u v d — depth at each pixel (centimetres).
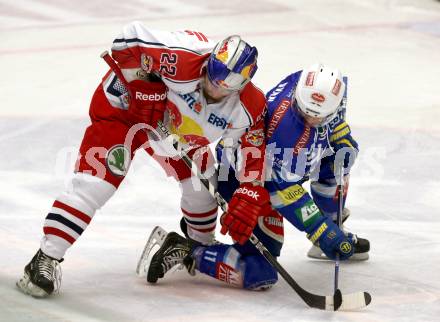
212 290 1275
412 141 2112
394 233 1580
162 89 1220
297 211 1214
